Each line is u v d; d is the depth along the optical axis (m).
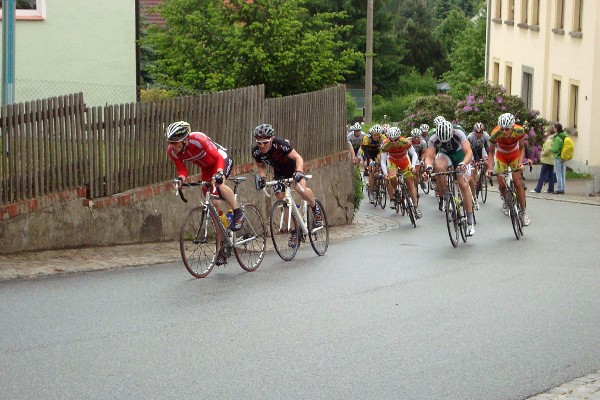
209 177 12.25
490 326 9.33
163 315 9.45
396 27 98.94
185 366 7.66
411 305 10.26
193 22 25.56
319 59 25.08
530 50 40.50
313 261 13.64
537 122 36.12
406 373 7.64
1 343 8.22
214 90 24.53
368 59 45.75
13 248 12.58
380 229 19.44
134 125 14.31
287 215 13.62
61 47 22.28
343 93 20.95
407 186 20.11
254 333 8.78
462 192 16.03
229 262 13.30
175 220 15.06
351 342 8.55
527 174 34.94
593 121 33.56
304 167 18.83
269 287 11.20
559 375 7.74
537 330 9.20
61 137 13.13
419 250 15.16
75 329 8.77
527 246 15.69
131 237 14.24
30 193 12.79
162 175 14.95
